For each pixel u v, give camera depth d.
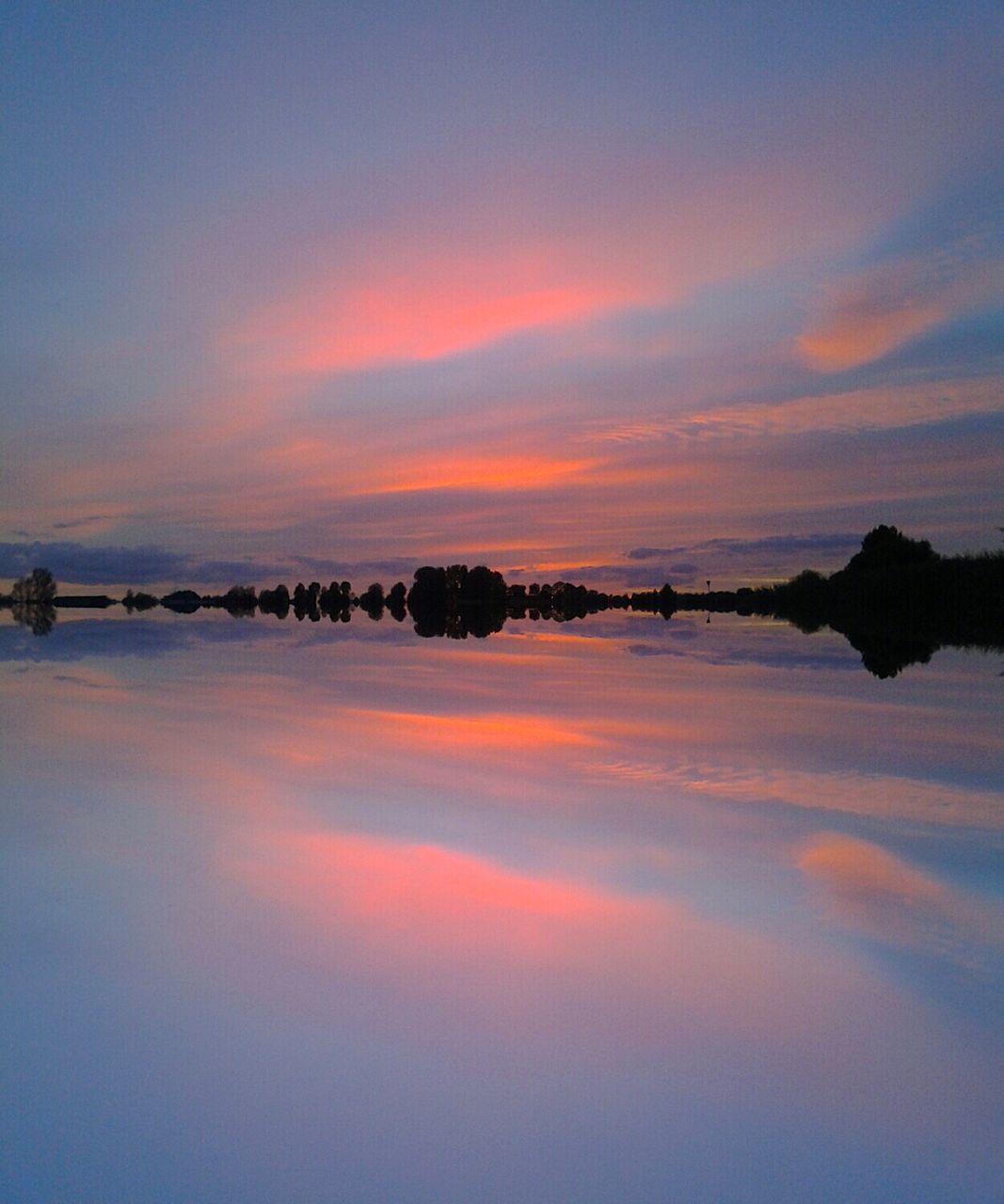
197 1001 3.09
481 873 4.37
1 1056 2.77
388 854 4.66
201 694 10.91
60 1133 2.41
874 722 8.62
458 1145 2.35
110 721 8.79
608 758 7.02
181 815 5.41
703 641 21.56
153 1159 2.31
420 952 3.48
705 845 4.80
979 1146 2.34
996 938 3.58
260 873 4.37
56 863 4.53
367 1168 2.28
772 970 3.31
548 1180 2.21
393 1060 2.74
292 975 3.28
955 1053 2.77
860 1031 2.89
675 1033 2.89
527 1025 2.93
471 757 7.07
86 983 3.23
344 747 7.49
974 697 10.38
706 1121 2.44
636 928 3.71
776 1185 2.18
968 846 4.75
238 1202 2.14
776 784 6.14
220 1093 2.57
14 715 9.20
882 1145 2.34
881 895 4.05
